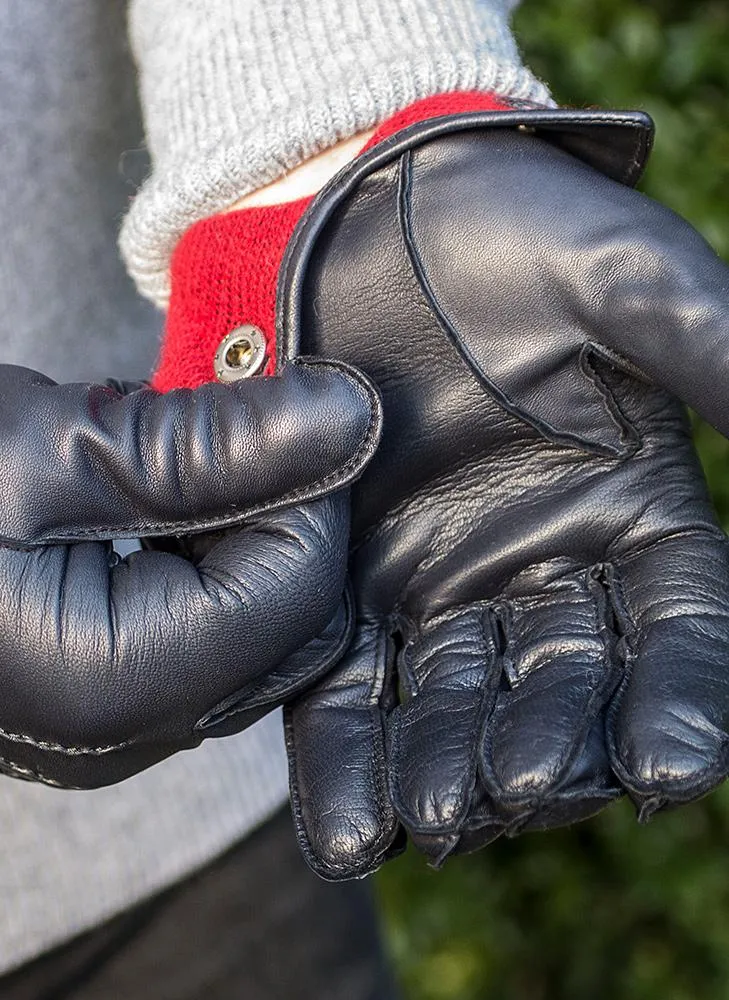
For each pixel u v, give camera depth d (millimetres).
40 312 652
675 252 518
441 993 1240
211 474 518
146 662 511
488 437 543
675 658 515
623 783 502
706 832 1145
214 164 553
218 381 547
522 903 1264
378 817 529
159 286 590
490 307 531
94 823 654
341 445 516
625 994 1227
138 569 520
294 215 546
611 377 537
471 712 526
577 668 522
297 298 536
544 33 958
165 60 578
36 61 637
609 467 542
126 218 583
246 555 519
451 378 539
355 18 557
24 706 512
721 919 1146
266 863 709
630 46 970
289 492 521
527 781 502
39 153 644
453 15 561
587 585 538
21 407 523
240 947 704
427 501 552
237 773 687
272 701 536
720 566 533
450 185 532
